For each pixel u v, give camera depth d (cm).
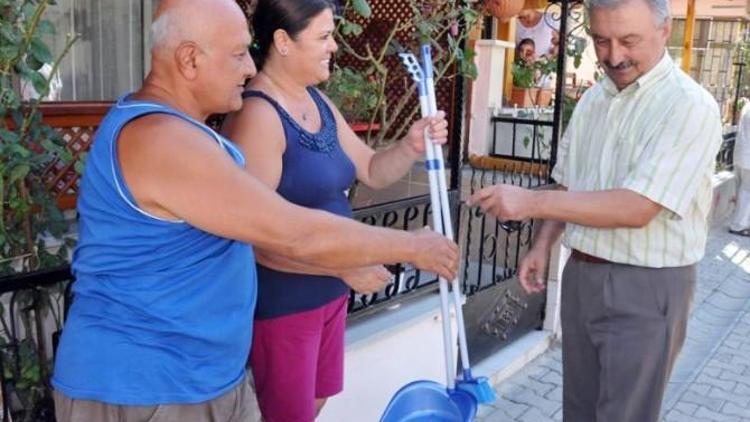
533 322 463
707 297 604
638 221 219
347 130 229
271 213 144
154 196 143
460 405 214
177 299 152
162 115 146
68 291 210
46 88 242
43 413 240
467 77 405
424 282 347
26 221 255
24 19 235
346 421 304
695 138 216
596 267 242
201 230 150
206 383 159
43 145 245
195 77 153
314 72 199
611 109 235
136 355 152
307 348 210
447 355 220
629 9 212
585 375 256
